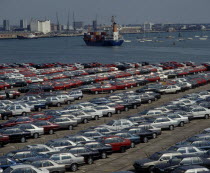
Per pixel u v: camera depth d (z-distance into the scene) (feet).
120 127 165.48
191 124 187.11
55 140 135.13
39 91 270.67
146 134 154.81
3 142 151.94
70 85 301.84
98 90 281.54
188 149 121.80
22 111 207.00
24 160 118.83
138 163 116.06
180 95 269.64
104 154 134.62
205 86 313.32
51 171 112.78
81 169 123.85
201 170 100.48
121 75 361.92
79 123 191.93
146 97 241.35
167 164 111.04
